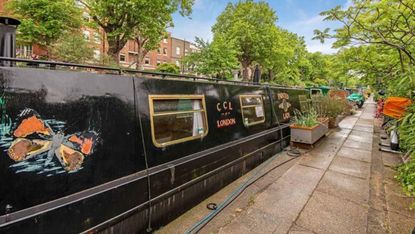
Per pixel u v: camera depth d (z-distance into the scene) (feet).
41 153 5.70
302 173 16.12
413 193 10.57
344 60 22.40
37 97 5.71
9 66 5.53
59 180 6.02
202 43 62.44
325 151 21.68
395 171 16.40
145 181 8.34
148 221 8.61
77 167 6.40
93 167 6.79
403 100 14.65
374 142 25.13
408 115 11.02
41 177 5.69
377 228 9.82
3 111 5.16
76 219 6.32
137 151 8.16
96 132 6.91
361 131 31.35
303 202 12.02
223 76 62.64
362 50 19.95
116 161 7.44
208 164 11.72
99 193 6.85
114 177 7.36
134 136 8.09
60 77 6.23
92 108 6.84
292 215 10.78
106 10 49.90
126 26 53.16
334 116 33.32
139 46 64.13
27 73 5.63
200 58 61.93
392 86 16.67
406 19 12.84
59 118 6.08
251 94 16.99
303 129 22.18
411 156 10.75
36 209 5.57
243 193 12.98
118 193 7.41
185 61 67.05
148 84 8.87
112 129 7.37
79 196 6.39
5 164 5.13
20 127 5.38
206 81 12.49
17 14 47.21
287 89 24.57
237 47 84.02
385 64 20.15
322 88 46.47
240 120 15.01
